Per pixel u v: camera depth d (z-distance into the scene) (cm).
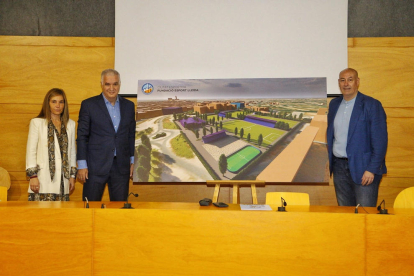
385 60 432
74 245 220
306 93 405
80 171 363
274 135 400
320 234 213
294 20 427
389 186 428
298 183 413
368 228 211
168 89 418
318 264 212
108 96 368
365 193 345
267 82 414
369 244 210
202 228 217
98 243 220
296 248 213
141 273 218
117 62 434
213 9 434
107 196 444
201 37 433
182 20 435
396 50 431
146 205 253
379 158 339
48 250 220
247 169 395
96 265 219
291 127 399
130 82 433
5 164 441
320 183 411
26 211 222
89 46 446
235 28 432
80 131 367
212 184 348
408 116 428
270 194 301
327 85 422
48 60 445
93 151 367
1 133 442
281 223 214
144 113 413
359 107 355
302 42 426
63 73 444
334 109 377
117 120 380
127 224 220
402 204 290
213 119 410
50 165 344
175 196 435
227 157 400
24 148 443
